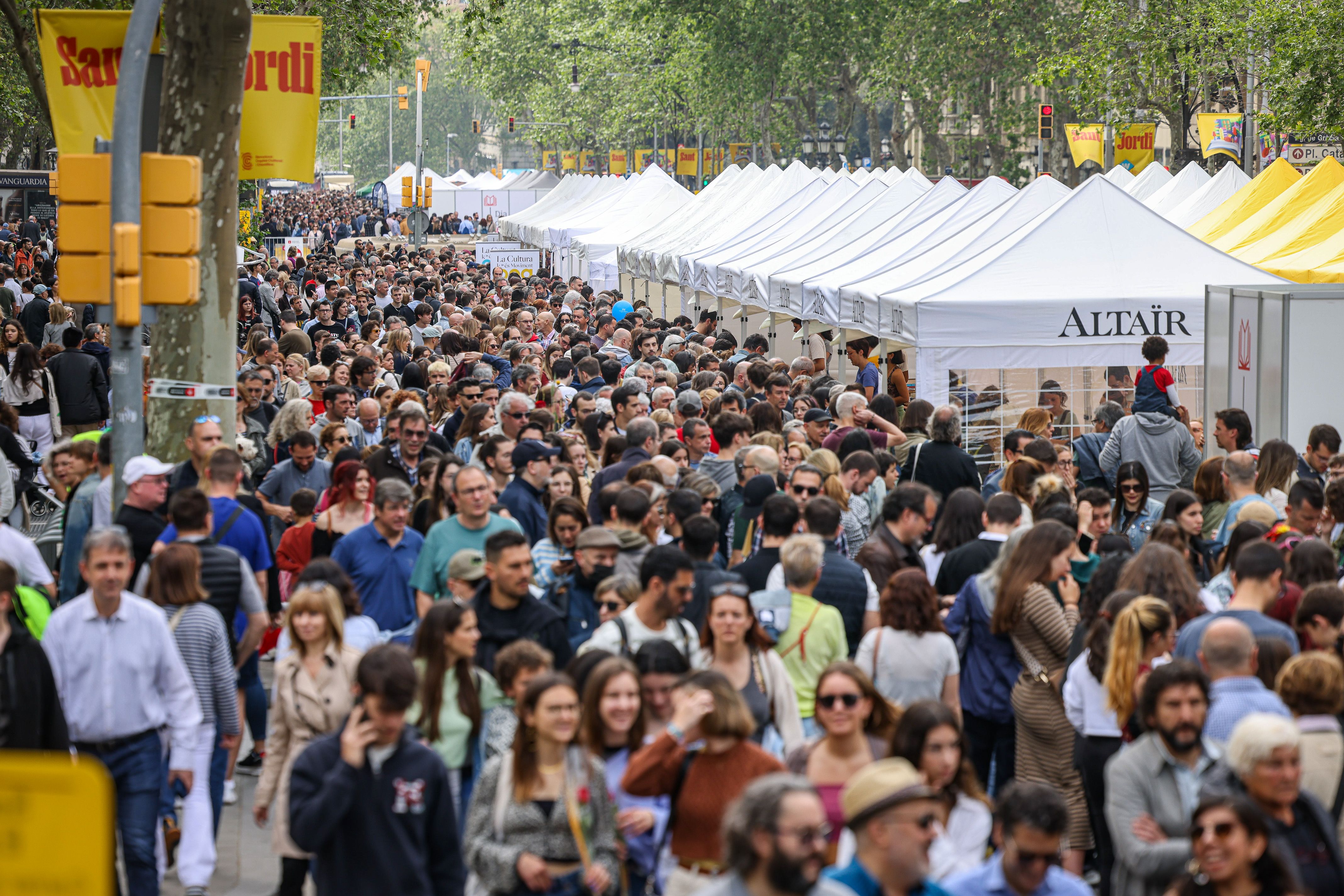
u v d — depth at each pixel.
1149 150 131.38
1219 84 128.25
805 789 10.65
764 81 189.25
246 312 70.38
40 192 131.00
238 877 20.91
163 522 22.86
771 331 70.62
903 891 11.86
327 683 18.98
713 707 15.06
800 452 30.61
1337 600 18.38
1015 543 20.89
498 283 101.31
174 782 19.50
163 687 18.34
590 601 21.52
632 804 15.48
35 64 59.91
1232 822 12.57
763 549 22.39
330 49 98.25
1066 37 157.25
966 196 60.03
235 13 30.77
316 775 14.86
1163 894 15.17
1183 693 15.23
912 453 32.78
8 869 6.31
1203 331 43.41
